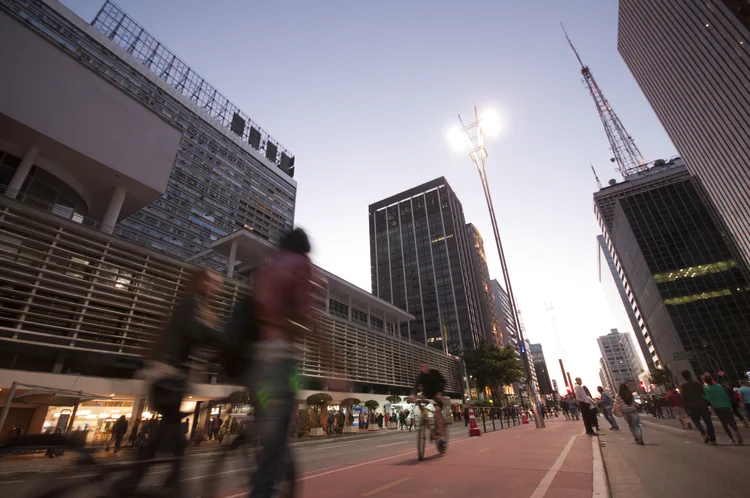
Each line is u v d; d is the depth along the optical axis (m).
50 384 14.60
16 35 21.33
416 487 4.10
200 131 62.19
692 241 84.25
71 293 16.22
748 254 62.81
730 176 58.00
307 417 21.05
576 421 23.48
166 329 2.66
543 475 4.54
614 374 197.88
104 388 15.55
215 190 60.16
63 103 22.56
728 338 73.44
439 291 113.00
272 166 77.50
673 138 74.12
